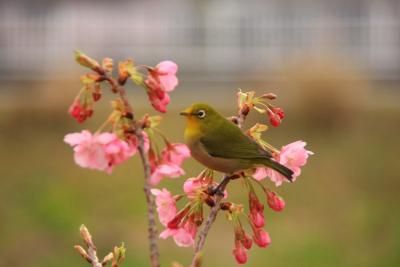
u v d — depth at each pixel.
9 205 24.50
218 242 20.42
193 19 42.16
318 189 25.50
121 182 25.88
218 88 35.56
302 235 21.84
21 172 27.31
